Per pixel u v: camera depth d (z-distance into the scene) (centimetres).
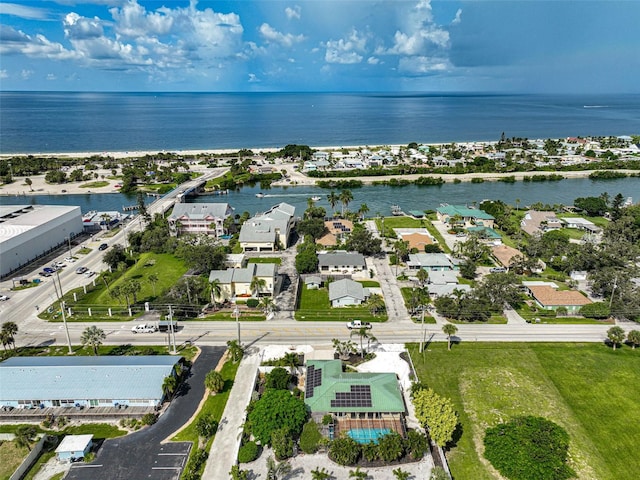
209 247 14362
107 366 8681
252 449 6969
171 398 8425
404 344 10212
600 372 9294
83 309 11919
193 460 6838
